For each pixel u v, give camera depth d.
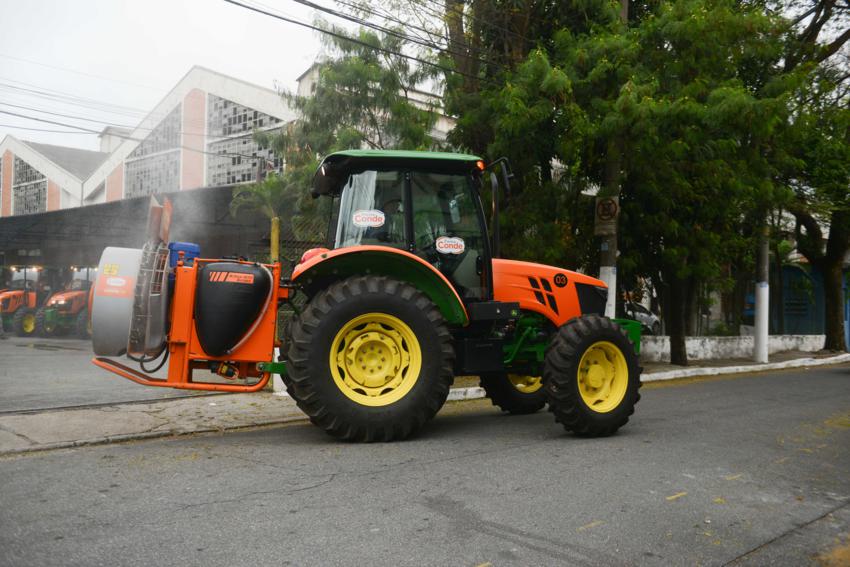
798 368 16.09
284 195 12.67
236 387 5.85
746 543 3.50
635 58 10.36
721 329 20.52
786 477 4.85
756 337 16.41
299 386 5.60
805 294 22.83
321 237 11.36
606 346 6.42
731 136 11.40
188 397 8.34
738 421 7.34
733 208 12.85
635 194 12.49
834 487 4.62
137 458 5.11
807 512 4.05
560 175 12.11
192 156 26.55
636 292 15.67
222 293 5.65
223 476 4.55
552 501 4.08
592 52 10.26
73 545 3.25
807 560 3.32
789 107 11.74
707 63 10.42
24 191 38.25
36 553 3.15
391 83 11.01
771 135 11.61
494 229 6.55
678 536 3.56
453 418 7.51
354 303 5.70
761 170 11.93
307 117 11.80
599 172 11.92
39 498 4.01
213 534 3.42
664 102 9.55
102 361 5.73
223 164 25.23
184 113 26.94
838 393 10.28
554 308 7.16
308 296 6.42
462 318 6.20
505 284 6.93
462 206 6.59
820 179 15.94
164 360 5.89
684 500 4.18
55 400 8.12
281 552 3.19
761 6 13.99
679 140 10.09
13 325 22.12
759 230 15.27
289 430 6.53
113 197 31.27
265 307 5.87
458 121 11.48
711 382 12.21
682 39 10.19
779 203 13.84
